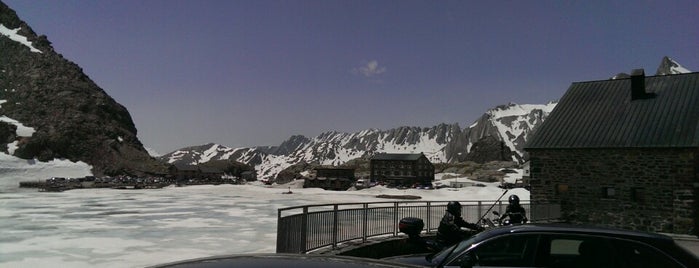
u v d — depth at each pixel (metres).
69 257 15.64
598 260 5.46
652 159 24.73
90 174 121.31
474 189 81.12
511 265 5.81
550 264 5.68
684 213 23.64
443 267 6.09
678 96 27.45
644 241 5.36
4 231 22.91
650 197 24.67
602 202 26.09
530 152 28.70
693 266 5.10
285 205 44.09
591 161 26.59
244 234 22.09
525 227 6.06
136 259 15.24
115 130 150.50
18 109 143.50
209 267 2.50
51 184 87.31
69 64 172.12
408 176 174.38
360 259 2.69
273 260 2.60
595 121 28.41
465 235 9.76
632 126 26.67
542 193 28.06
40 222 27.44
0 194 61.88
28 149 121.69
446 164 199.62
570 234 5.74
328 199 57.34
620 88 30.52
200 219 29.88
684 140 23.98
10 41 175.38
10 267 13.89
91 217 30.83
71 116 143.50
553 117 30.20
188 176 141.25
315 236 11.85
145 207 40.31
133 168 133.38
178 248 17.66
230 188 85.81
